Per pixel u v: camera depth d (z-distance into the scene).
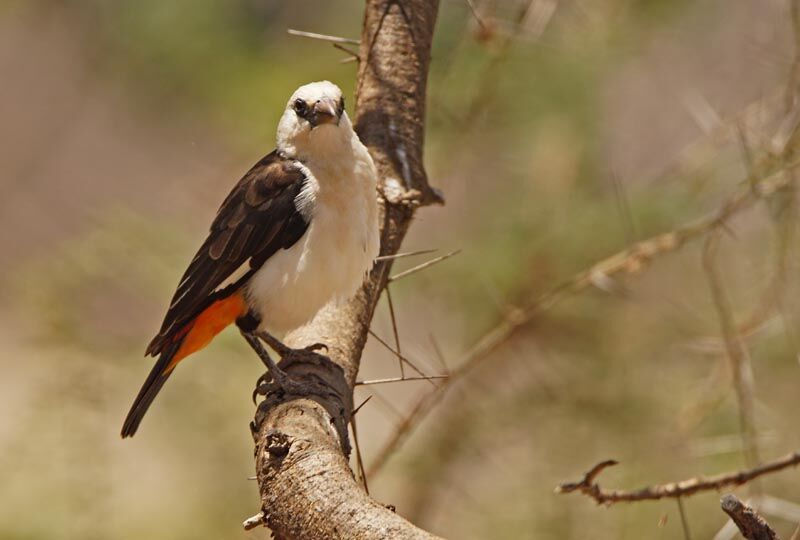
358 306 7.45
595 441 12.26
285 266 7.46
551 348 12.69
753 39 11.84
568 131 12.27
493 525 12.01
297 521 5.12
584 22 12.43
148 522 12.47
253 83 14.02
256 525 5.34
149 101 17.08
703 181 12.16
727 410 11.52
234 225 7.59
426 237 12.67
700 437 11.57
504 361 12.73
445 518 12.45
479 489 12.62
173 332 7.73
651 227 12.09
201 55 14.80
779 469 7.20
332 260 7.43
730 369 10.10
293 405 6.16
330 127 7.39
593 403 12.37
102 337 13.13
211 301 7.62
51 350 12.95
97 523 12.22
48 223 21.84
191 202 14.48
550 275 12.32
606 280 10.50
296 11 14.76
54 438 12.48
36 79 21.89
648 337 12.45
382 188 7.71
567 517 11.76
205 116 15.50
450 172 11.66
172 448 12.84
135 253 12.97
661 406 12.25
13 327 17.44
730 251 12.06
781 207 10.21
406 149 7.87
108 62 19.12
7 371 16.59
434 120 11.75
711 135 11.15
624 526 11.52
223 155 14.93
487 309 12.49
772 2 12.02
